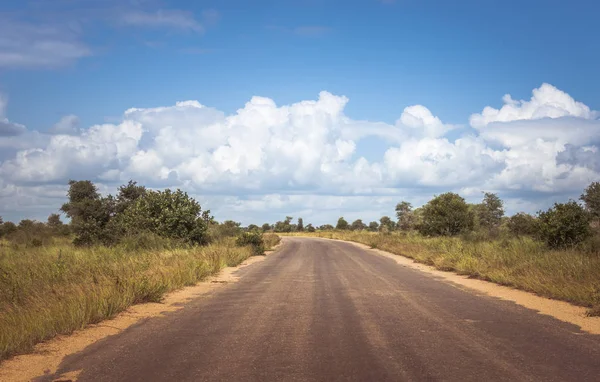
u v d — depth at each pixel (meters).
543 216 21.41
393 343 7.07
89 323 8.77
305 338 7.47
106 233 27.55
